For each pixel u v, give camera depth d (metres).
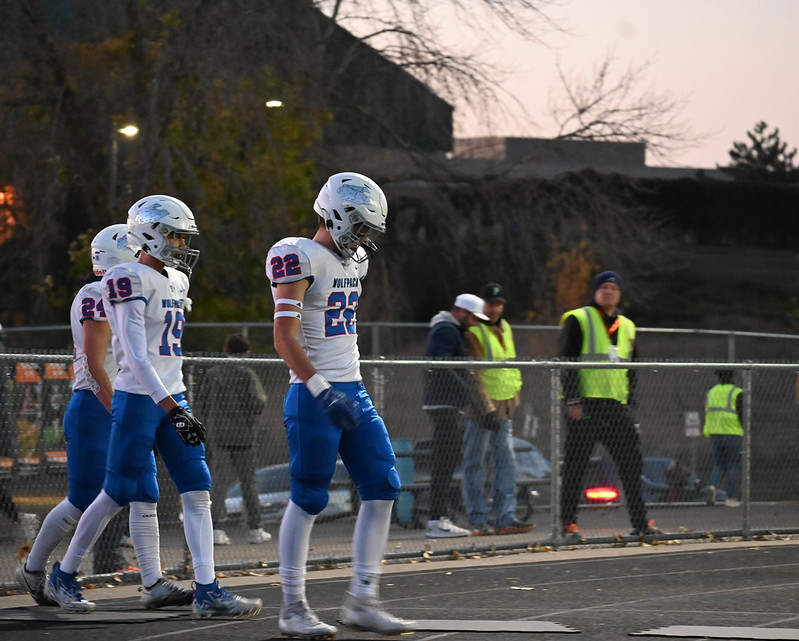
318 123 43.47
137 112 39.81
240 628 12.05
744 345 50.00
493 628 11.89
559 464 20.09
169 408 12.54
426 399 20.16
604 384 20.16
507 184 51.03
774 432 22.08
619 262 51.94
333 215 11.58
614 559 17.86
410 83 48.34
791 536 21.59
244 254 40.84
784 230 85.69
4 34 40.53
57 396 16.36
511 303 52.78
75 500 13.87
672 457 22.05
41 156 41.47
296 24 43.84
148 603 13.57
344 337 11.76
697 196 84.00
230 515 17.98
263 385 18.48
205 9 40.41
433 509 19.92
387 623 11.62
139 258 13.34
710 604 13.55
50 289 42.38
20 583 14.16
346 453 11.83
